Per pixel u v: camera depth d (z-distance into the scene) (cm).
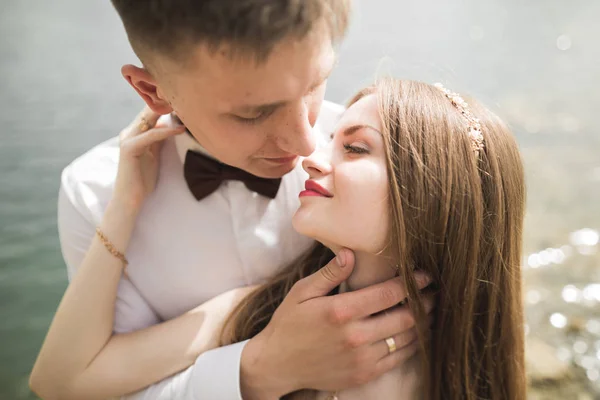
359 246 121
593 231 330
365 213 119
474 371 133
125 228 135
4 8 788
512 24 786
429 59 577
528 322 267
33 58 622
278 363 124
